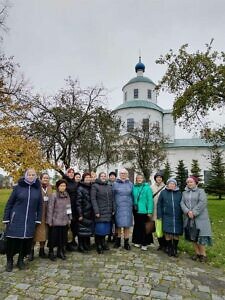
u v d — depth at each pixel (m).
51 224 6.56
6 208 6.03
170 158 49.09
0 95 13.82
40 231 6.62
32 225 6.07
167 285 5.22
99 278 5.45
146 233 7.68
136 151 35.12
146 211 7.78
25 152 11.52
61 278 5.41
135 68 53.75
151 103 49.19
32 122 17.64
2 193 35.03
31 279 5.35
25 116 15.13
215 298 4.79
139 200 7.84
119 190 7.81
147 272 5.84
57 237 6.65
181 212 7.27
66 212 6.76
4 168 10.67
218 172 33.66
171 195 7.39
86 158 21.70
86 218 7.24
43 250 6.88
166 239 7.33
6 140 11.30
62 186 6.81
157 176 8.30
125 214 7.64
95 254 7.10
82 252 7.27
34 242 6.63
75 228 7.49
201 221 6.95
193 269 6.25
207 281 5.56
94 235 7.43
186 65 17.38
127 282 5.29
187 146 48.72
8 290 4.84
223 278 5.83
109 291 4.89
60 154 19.14
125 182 8.02
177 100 17.48
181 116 17.77
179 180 41.41
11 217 5.97
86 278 5.44
